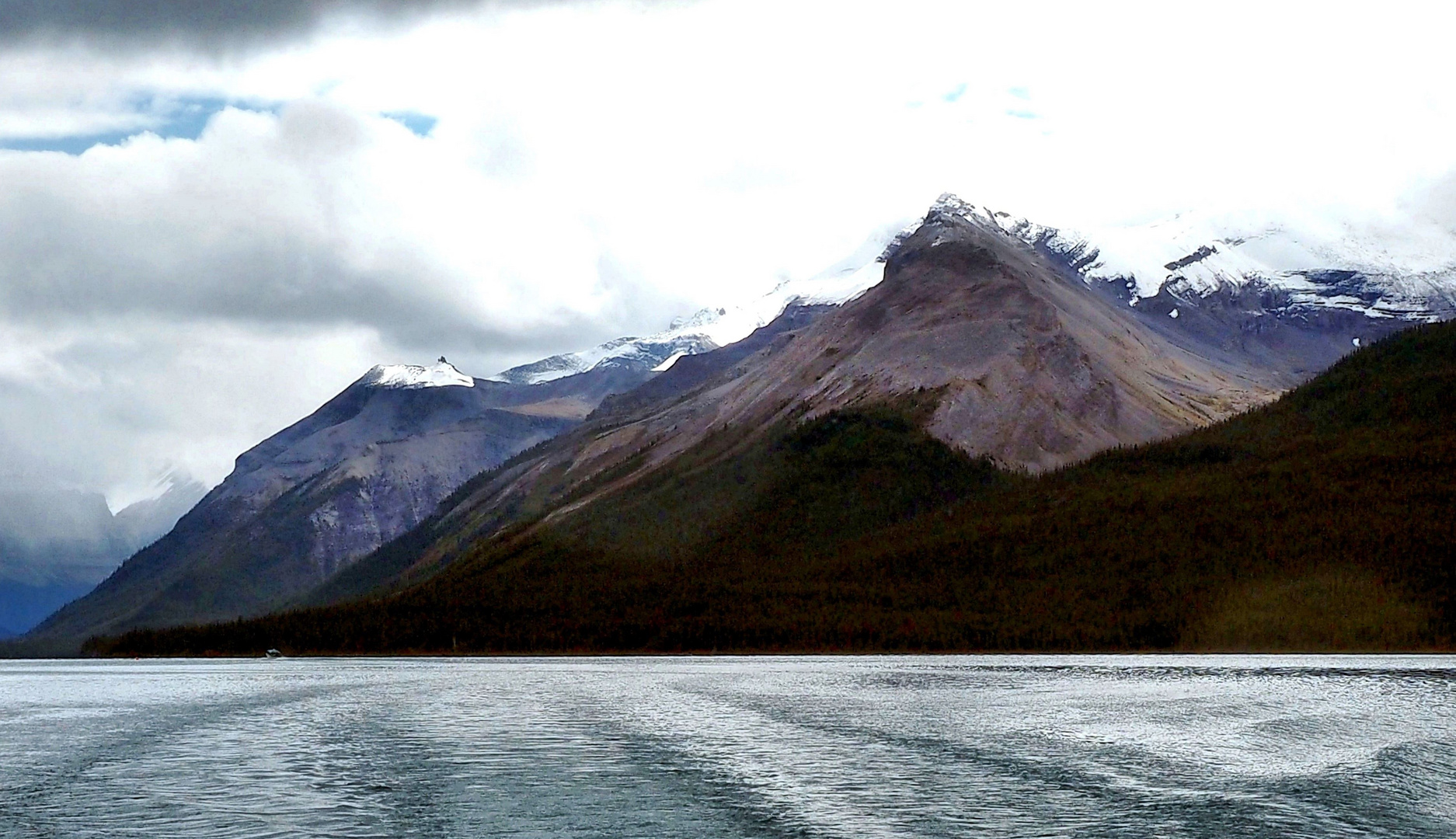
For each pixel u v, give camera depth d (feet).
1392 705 457.68
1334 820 253.85
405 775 307.99
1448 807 266.16
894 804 266.98
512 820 255.29
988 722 404.77
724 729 391.04
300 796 281.33
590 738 370.94
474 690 554.46
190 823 257.34
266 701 511.81
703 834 242.78
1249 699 480.64
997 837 239.09
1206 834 241.55
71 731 411.13
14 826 255.91
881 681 595.47
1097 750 340.80
